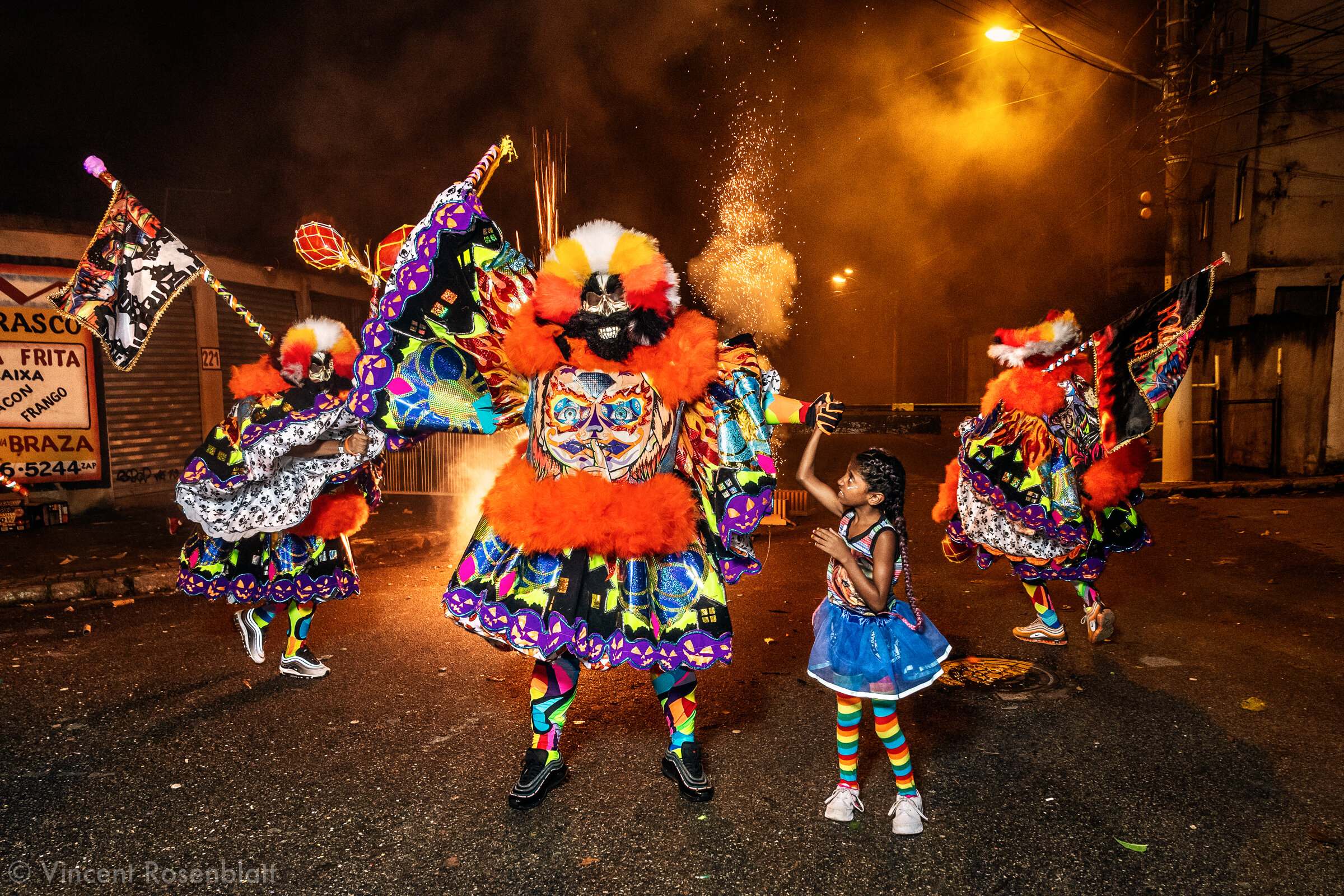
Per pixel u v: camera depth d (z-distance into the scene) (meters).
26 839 3.13
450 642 5.43
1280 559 7.66
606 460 3.29
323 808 3.35
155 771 3.67
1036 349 5.05
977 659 5.10
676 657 3.27
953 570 7.52
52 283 9.99
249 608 4.71
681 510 3.27
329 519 4.60
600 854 3.03
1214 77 18.69
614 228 3.29
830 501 3.29
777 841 3.10
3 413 9.74
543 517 3.16
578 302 3.23
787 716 4.25
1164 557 7.85
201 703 4.43
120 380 10.66
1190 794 3.43
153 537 8.75
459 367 3.55
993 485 5.09
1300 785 3.50
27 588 6.57
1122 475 5.14
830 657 3.18
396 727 4.12
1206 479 13.62
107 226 4.69
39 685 4.70
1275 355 14.48
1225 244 18.72
